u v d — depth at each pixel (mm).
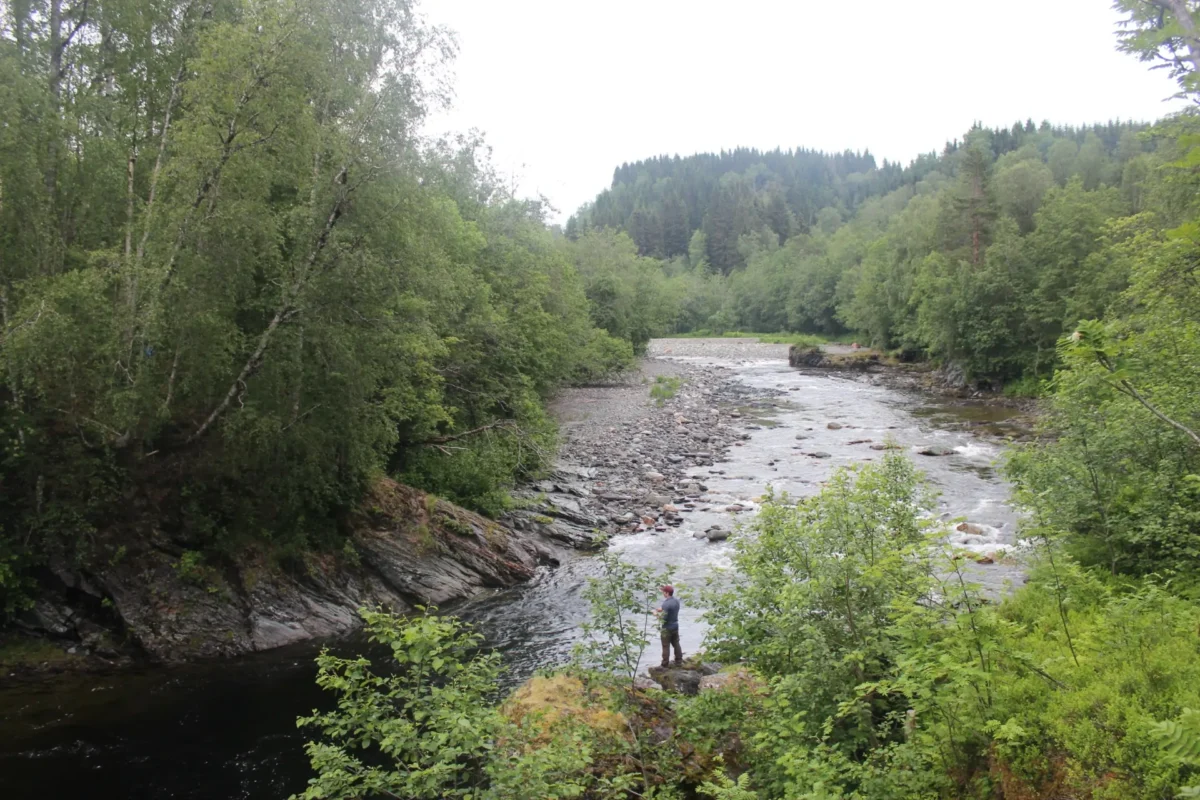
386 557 20266
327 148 17312
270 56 16156
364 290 17797
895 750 8047
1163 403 12930
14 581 15297
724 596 11367
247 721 13484
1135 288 19656
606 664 9906
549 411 47375
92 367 16031
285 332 17547
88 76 19422
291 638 17375
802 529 10984
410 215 19000
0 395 15828
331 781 7449
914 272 76812
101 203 18750
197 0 19938
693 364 83062
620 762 9906
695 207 197875
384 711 8234
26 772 11578
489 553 21766
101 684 14812
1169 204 27719
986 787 7492
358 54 17781
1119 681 7793
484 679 8516
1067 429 14773
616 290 70938
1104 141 139000
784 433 42656
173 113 19750
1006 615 11625
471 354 29578
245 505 18391
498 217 45906
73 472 16156
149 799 10969
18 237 16781
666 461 35438
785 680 8906
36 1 18281
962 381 59219
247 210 16156
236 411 17328
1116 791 6523
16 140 15883
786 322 128625
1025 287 54500
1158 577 11148
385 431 20875
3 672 14703
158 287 15609
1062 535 11359
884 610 9734
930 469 31578
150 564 16875
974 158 65500
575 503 27859
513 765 7633
